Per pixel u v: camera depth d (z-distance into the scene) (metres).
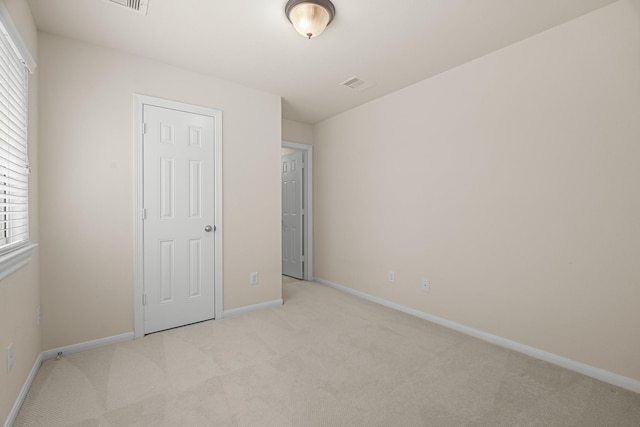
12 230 1.59
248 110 3.04
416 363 2.04
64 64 2.14
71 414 1.53
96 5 1.82
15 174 1.61
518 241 2.24
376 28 2.05
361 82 2.93
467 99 2.54
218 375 1.88
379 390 1.74
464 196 2.57
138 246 2.43
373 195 3.44
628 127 1.77
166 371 1.93
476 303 2.49
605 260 1.86
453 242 2.66
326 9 1.79
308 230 4.38
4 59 1.40
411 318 2.91
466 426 1.46
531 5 1.82
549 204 2.08
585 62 1.92
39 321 2.00
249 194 3.06
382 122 3.32
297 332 2.55
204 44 2.26
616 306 1.82
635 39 1.74
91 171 2.24
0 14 1.25
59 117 2.12
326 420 1.49
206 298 2.80
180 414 1.53
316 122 4.28
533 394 1.71
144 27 2.05
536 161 2.14
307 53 2.39
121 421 1.48
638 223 1.75
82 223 2.21
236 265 2.98
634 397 1.69
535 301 2.15
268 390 1.73
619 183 1.80
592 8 1.85
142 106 2.45
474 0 1.77
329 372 1.93
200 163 2.75
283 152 4.81
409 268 3.04
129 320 2.40
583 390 1.75
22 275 1.64
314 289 3.95
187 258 2.69
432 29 2.07
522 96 2.21
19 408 1.55
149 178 2.49
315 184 4.36
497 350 2.25
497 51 2.34
